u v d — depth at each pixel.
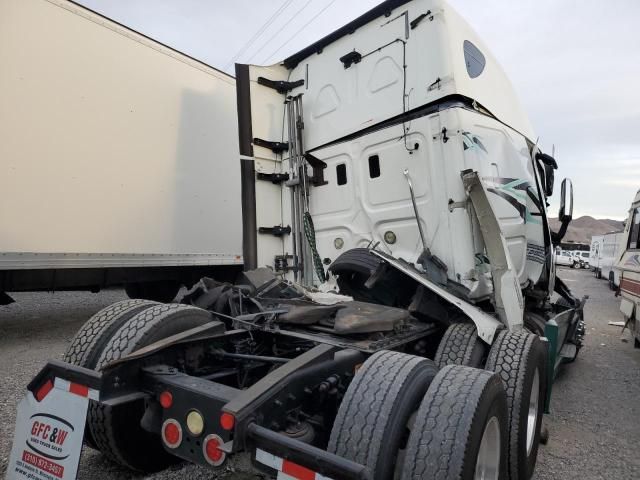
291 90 4.74
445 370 2.20
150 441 2.70
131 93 6.25
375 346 2.67
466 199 3.40
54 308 9.34
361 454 1.85
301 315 2.97
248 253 4.33
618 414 4.47
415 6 3.76
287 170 4.64
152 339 2.56
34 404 2.24
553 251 5.36
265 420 1.85
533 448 3.09
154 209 6.53
